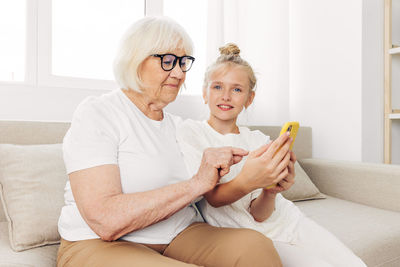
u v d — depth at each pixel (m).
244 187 0.87
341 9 2.30
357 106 2.22
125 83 0.92
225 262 0.77
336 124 2.35
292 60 2.64
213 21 2.14
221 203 0.96
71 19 1.88
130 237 0.86
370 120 2.23
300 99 2.59
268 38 2.36
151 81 0.91
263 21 2.33
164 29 0.89
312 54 2.50
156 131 0.96
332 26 2.36
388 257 1.32
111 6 2.00
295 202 1.84
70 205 0.91
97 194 0.75
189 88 2.19
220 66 1.13
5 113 1.57
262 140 1.22
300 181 1.89
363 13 2.19
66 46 1.87
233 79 1.11
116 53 0.93
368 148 2.23
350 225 1.45
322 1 2.42
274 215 1.09
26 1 1.65
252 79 1.17
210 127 1.15
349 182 1.92
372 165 1.90
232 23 2.21
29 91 1.62
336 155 2.36
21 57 1.70
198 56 2.24
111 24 2.01
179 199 0.77
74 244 0.84
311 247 1.03
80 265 0.77
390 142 2.25
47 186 1.15
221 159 0.78
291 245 1.03
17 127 1.33
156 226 0.90
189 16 2.26
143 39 0.88
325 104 2.42
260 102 2.33
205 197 1.02
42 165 1.19
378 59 2.26
